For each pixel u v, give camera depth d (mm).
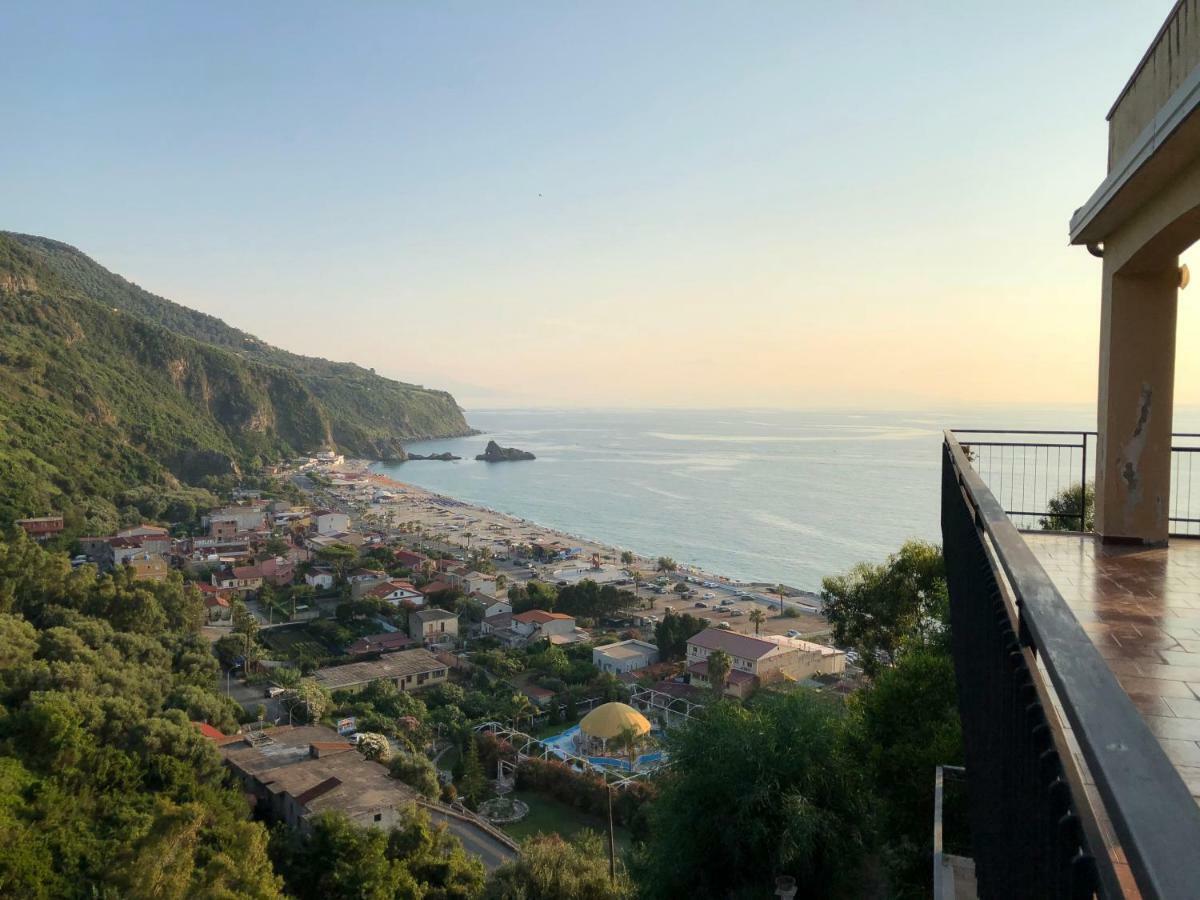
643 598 88688
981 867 4816
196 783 33500
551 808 39812
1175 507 9750
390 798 33562
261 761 38281
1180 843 1294
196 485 151750
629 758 43406
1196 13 5711
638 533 130250
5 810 26969
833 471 196375
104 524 104625
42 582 57438
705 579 99375
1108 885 1798
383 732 48344
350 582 90625
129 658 49750
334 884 26781
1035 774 2660
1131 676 4508
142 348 191625
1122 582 6715
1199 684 4359
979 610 4809
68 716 33000
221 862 23406
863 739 14414
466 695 57438
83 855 25922
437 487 191125
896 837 13047
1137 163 5930
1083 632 2207
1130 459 8219
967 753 5836
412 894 26422
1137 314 8070
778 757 14820
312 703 50969
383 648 69188
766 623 78312
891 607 18031
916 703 12969
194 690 46125
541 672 62438
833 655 61031
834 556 109688
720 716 15852
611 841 28141
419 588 87562
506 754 45125
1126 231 7578
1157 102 6520
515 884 22719
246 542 108812
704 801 15203
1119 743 1631
